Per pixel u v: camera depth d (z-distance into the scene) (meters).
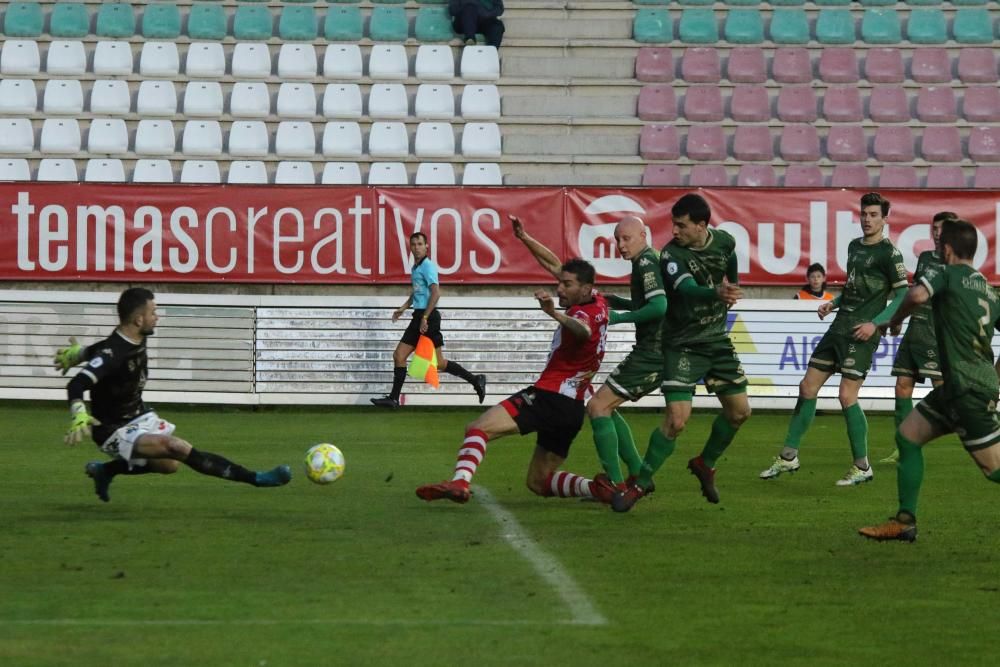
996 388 15.86
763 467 25.83
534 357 38.25
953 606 12.86
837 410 38.88
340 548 15.65
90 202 37.62
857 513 19.45
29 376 37.25
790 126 46.19
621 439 20.83
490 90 46.41
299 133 44.69
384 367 38.06
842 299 24.09
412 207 38.06
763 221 38.19
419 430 32.19
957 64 48.62
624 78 47.94
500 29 47.66
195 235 37.75
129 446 17.48
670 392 19.42
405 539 16.36
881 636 11.62
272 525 17.42
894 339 38.72
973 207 38.09
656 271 19.09
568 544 16.19
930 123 46.88
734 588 13.60
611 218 38.22
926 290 15.78
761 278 38.22
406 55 47.22
